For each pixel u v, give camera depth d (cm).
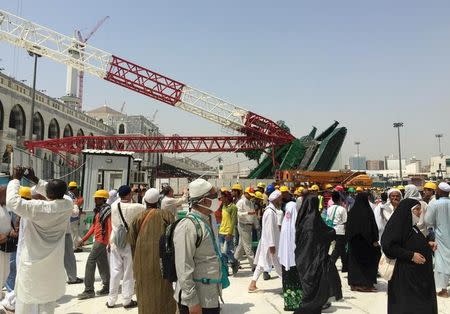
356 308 717
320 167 3638
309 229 616
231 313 688
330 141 3675
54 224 520
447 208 817
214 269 384
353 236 847
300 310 597
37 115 5834
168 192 841
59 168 2098
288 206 718
